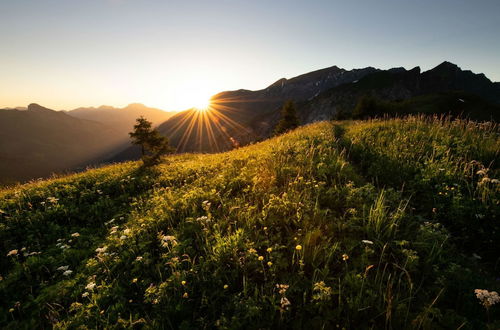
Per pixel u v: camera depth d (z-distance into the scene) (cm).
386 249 500
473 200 606
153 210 836
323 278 429
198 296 452
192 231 645
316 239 527
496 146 856
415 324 342
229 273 484
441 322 354
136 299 488
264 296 400
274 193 732
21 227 898
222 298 441
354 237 533
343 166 880
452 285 414
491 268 477
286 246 503
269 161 1010
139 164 1848
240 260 491
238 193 806
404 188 768
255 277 471
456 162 802
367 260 453
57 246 758
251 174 924
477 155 842
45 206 1016
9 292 585
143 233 692
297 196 682
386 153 986
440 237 501
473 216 567
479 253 515
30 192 1219
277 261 470
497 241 509
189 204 793
